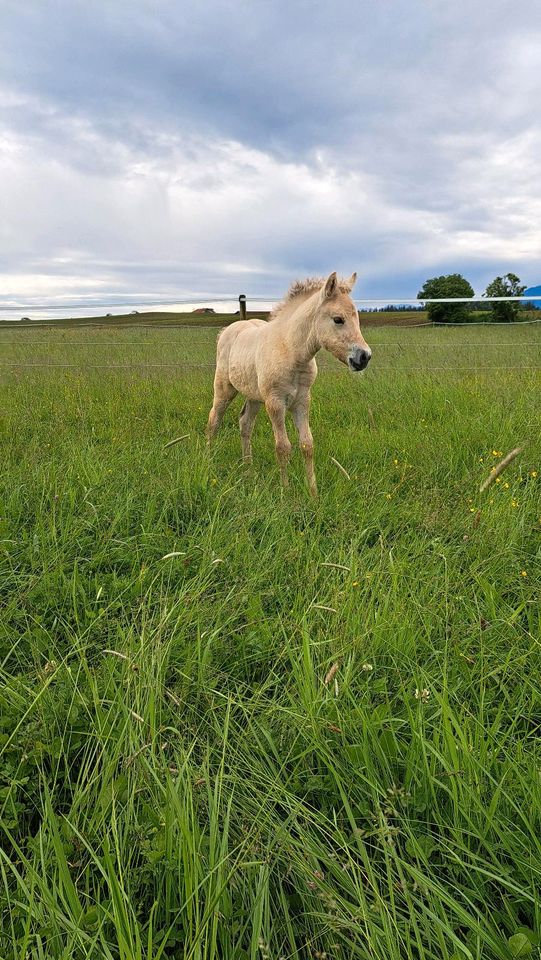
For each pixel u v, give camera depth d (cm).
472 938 141
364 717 182
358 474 477
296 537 342
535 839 148
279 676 237
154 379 900
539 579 302
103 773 171
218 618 254
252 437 651
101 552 313
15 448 500
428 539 350
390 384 804
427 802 168
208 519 361
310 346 486
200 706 218
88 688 214
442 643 244
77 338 1480
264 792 180
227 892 144
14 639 249
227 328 632
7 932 141
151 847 154
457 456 507
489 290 2202
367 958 129
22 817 179
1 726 201
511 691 225
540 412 605
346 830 169
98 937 134
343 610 247
